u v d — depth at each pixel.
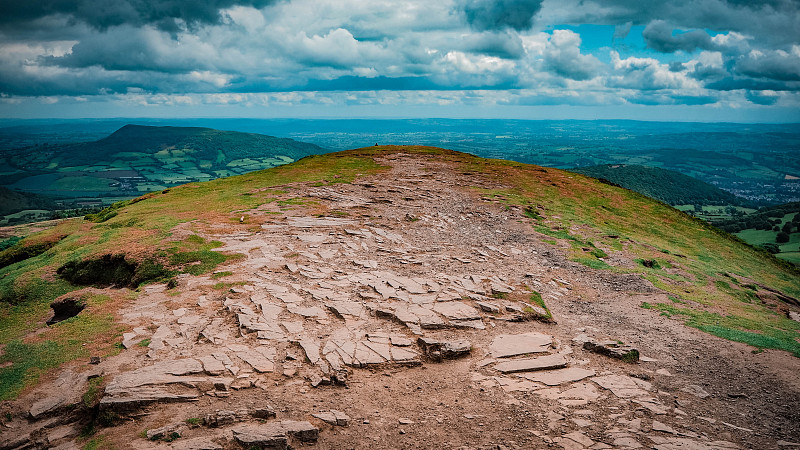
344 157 71.94
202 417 12.74
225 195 45.62
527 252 32.25
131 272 25.02
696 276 31.47
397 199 45.75
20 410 13.70
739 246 49.16
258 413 12.87
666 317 22.44
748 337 19.95
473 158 76.81
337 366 15.41
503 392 14.65
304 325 18.23
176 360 15.48
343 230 33.19
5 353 16.83
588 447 11.84
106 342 17.12
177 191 50.44
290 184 50.03
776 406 14.46
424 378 15.40
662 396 14.80
